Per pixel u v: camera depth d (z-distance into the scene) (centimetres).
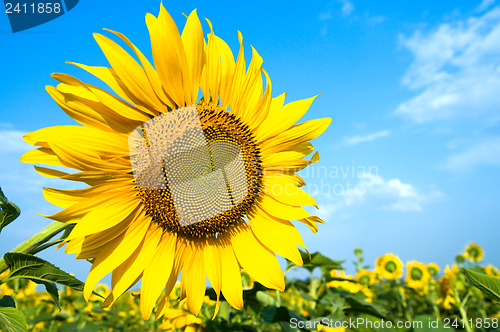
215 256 46
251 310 63
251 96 47
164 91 42
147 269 42
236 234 47
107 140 40
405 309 108
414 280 115
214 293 49
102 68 40
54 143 37
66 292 97
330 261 62
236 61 46
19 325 34
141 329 101
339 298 62
